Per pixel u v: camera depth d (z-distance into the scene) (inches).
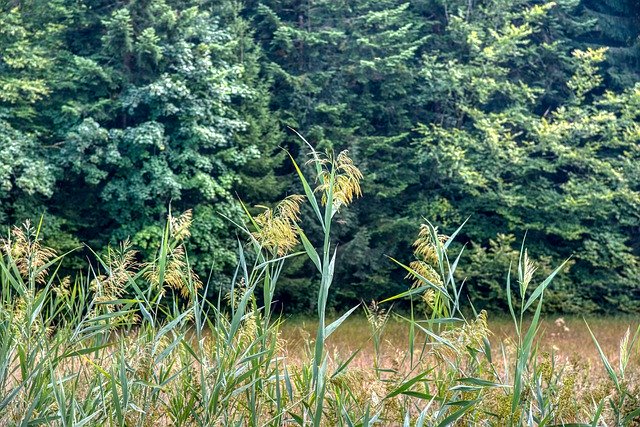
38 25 934.4
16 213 850.8
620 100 1043.3
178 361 173.5
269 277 150.6
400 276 1029.8
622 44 1176.2
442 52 1116.5
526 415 162.6
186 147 883.4
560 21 1136.2
